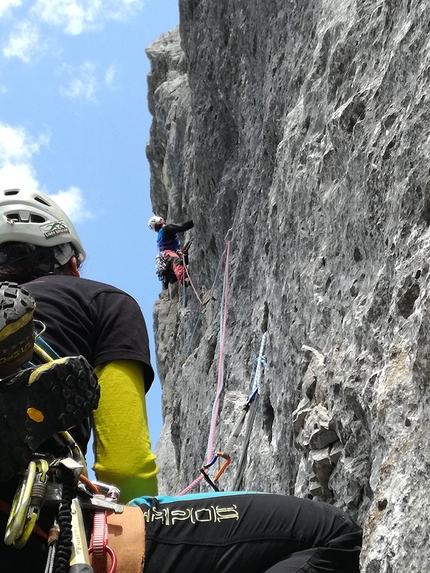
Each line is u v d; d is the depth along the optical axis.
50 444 2.18
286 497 2.30
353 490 4.12
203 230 12.05
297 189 6.06
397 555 2.84
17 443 2.03
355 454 4.12
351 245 4.76
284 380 5.92
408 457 3.04
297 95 7.24
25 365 2.18
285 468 5.68
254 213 9.25
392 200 4.06
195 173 11.96
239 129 10.59
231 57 10.49
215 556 2.19
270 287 6.85
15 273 2.72
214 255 11.86
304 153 6.08
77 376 2.11
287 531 2.23
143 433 2.44
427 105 3.82
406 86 4.28
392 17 4.80
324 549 2.21
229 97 10.77
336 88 5.46
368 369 4.03
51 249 2.76
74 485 2.05
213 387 9.61
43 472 2.03
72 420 2.11
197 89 11.74
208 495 2.30
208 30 11.23
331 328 4.93
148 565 2.15
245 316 8.91
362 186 4.59
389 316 3.78
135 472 2.37
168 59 16.42
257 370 6.93
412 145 3.87
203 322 11.98
